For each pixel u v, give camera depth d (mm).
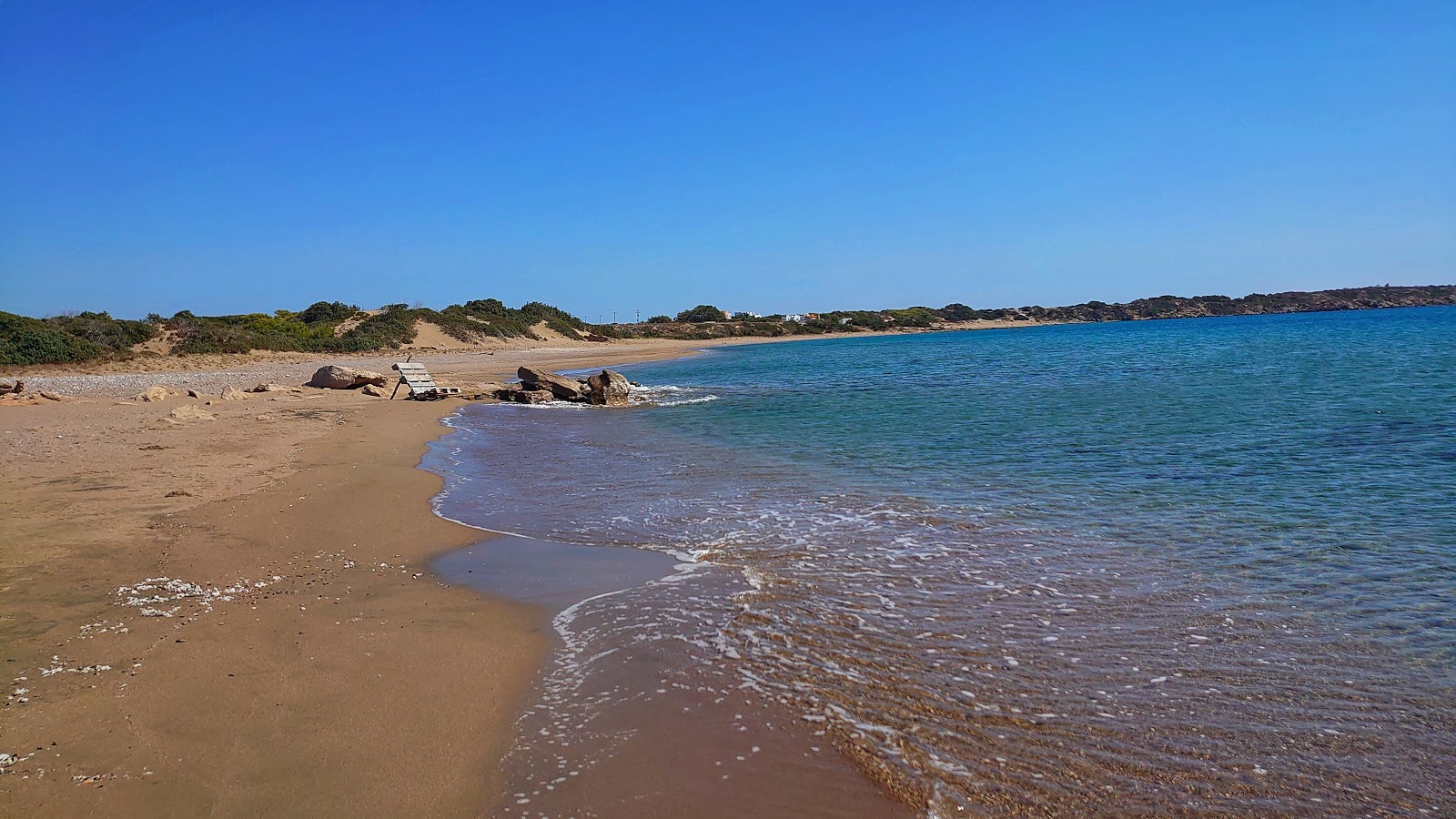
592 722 5223
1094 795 4430
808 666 6047
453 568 8617
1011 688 5672
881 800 4383
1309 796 4418
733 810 4293
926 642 6465
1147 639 6465
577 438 19281
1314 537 9141
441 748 4879
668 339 116188
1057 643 6406
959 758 4797
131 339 48719
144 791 4344
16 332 42000
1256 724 5145
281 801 4301
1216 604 7176
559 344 91688
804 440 17891
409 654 6258
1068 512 10570
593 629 6824
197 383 35625
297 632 6637
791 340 119000
